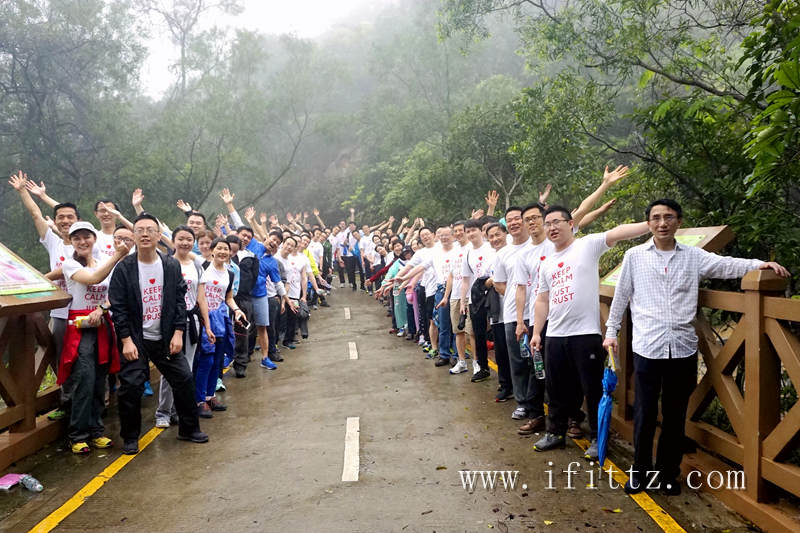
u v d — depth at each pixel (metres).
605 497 3.92
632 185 7.44
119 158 23.56
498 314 6.27
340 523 3.69
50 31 21.84
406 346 10.00
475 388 6.96
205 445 5.32
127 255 5.21
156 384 7.87
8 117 22.42
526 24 11.66
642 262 3.97
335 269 27.73
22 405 5.14
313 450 5.05
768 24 4.86
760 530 3.41
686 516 3.62
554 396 4.82
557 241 4.77
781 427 3.32
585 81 10.22
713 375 3.98
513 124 15.83
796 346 3.26
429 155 24.11
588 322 4.60
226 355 7.34
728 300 3.76
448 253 8.40
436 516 3.74
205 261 6.93
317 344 10.51
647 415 3.91
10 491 4.35
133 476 4.60
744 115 6.39
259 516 3.83
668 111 6.48
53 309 5.46
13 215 22.88
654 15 8.66
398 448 5.03
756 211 5.54
